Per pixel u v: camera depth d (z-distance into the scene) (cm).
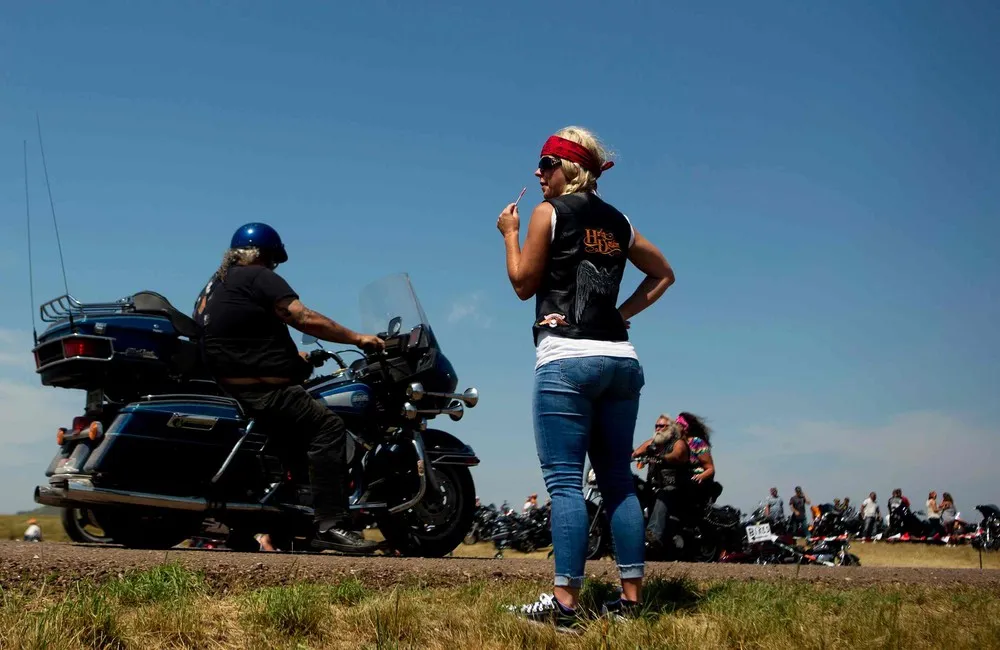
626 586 365
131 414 591
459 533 671
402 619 330
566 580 346
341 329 577
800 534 1762
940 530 2358
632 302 392
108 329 605
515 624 327
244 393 562
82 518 683
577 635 334
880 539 2300
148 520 634
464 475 678
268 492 613
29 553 369
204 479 603
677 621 342
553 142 376
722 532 968
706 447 962
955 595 471
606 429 369
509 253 371
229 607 331
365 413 641
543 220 359
